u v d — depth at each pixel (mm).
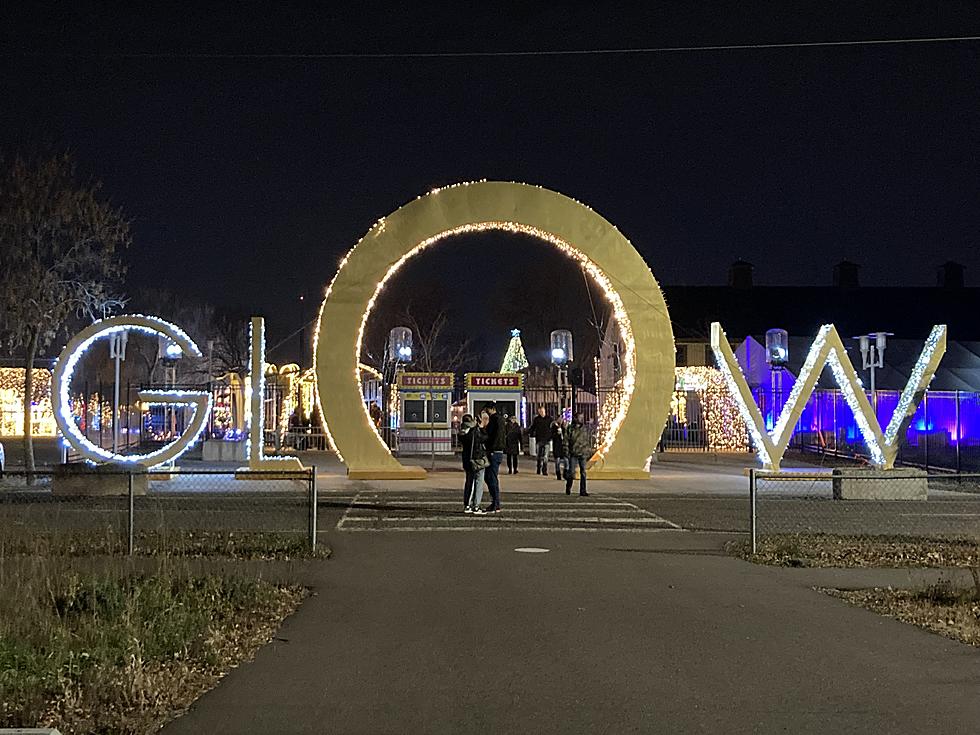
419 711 6656
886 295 59594
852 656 8195
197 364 51250
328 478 25406
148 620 8594
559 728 6328
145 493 20797
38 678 6828
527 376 53906
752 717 6562
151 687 6836
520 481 25547
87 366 49000
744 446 41219
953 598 10578
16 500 19406
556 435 25734
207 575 10570
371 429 25219
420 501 20391
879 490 21906
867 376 42844
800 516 18703
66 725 6234
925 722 6477
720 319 56625
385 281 25328
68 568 10727
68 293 25109
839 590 11211
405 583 11375
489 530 16047
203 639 8188
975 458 32219
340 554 13469
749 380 42500
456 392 62906
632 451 25953
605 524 16984
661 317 25922
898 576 12156
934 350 23500
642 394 25938
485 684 7305
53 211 24297
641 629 9141
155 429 44094
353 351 25141
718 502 20984
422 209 25062
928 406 34875
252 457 24031
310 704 6797
